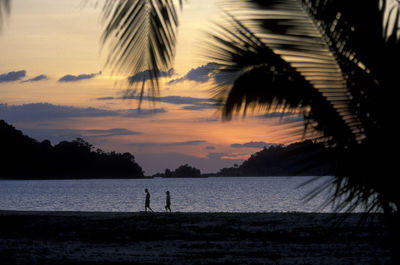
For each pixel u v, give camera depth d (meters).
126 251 14.79
